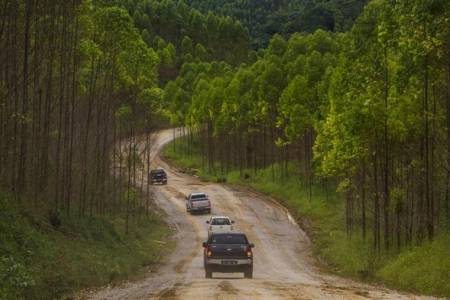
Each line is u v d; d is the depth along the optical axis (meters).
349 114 48.44
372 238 62.69
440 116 43.19
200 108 154.88
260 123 133.12
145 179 137.12
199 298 23.77
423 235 46.59
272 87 118.44
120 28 57.31
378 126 46.81
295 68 106.44
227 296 24.50
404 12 36.62
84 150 57.19
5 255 28.83
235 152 149.88
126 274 43.69
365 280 43.28
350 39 50.34
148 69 63.25
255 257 63.16
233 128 144.75
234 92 138.38
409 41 37.06
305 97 95.31
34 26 45.69
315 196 101.50
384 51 45.31
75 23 50.88
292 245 73.50
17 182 42.75
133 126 72.50
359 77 47.84
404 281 37.19
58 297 27.30
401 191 50.16
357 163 59.47
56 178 48.06
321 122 75.62
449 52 36.81
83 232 50.09
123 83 65.88
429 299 24.92
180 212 101.75
